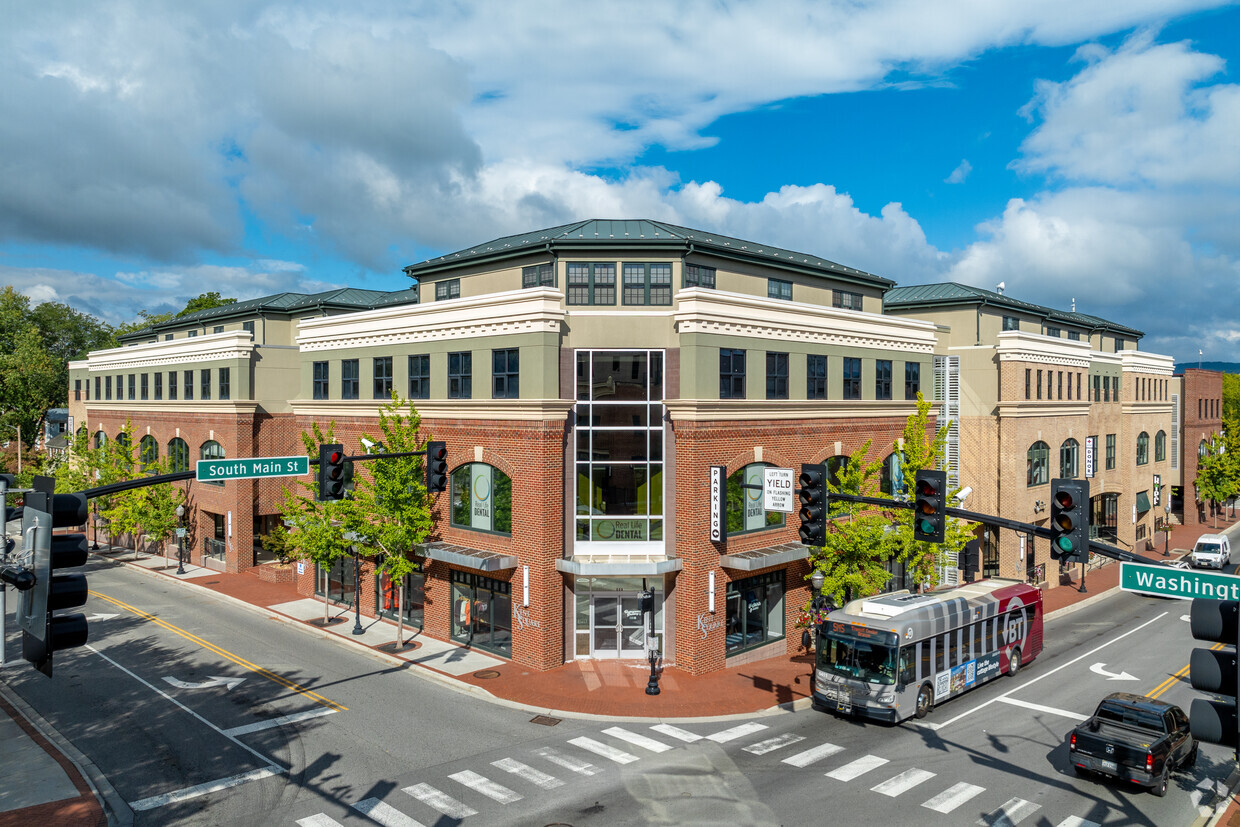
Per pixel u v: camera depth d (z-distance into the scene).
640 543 27.77
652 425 27.81
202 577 42.50
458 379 29.98
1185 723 19.58
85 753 19.83
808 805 17.19
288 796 17.44
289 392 44.94
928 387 37.66
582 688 25.06
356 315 34.34
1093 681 27.02
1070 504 12.94
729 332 28.12
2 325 86.19
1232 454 63.03
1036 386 42.56
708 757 19.88
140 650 29.00
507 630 28.38
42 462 66.75
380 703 23.59
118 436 49.38
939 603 24.78
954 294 44.69
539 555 26.67
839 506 28.78
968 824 16.45
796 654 30.20
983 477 41.94
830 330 32.00
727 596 28.06
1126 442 54.47
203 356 45.34
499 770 18.88
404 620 32.84
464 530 29.59
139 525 47.56
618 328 27.73
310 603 36.31
